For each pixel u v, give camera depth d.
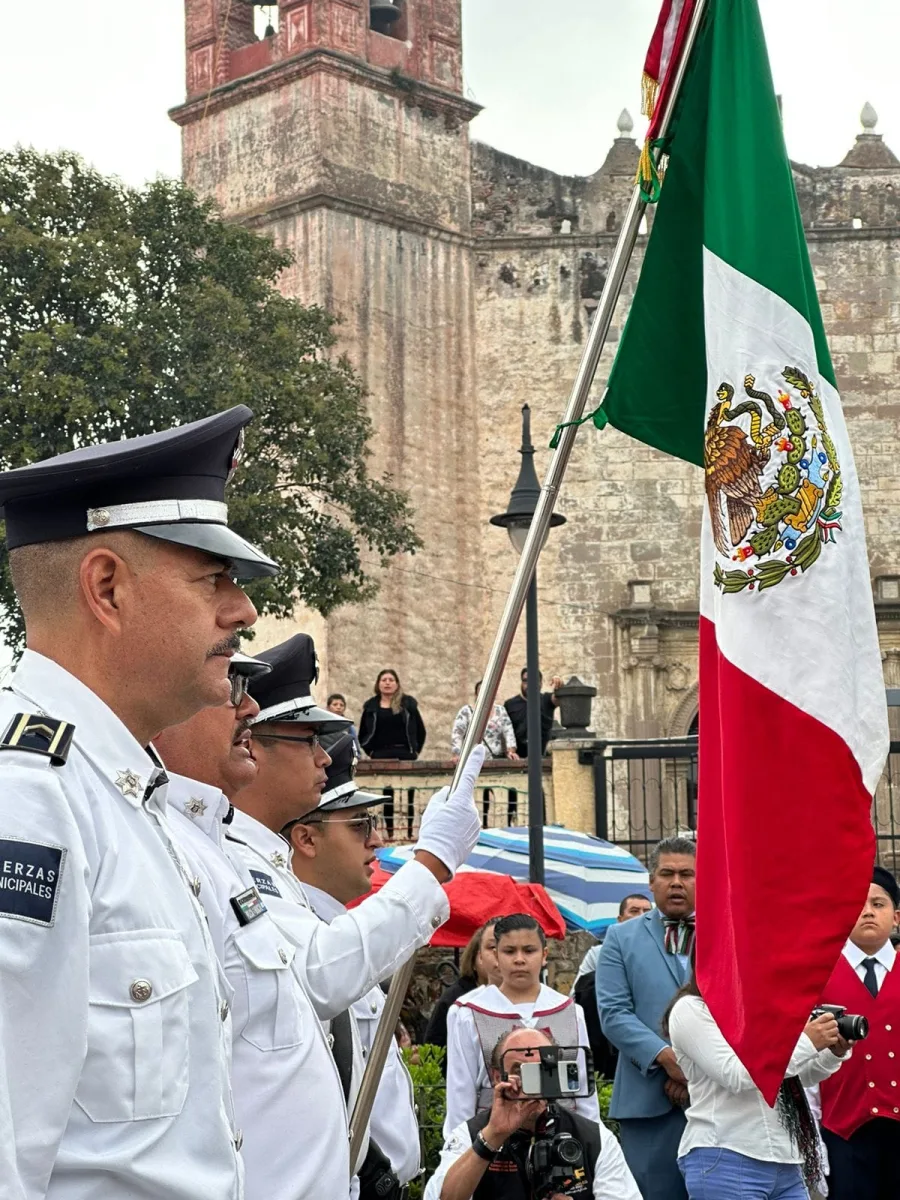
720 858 5.07
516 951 6.54
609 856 13.99
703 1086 6.33
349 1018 4.73
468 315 34.59
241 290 25.52
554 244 34.69
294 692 4.83
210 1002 2.75
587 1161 5.50
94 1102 2.56
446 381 34.03
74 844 2.51
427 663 32.62
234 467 2.99
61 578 2.80
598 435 34.34
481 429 34.44
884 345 34.62
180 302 24.38
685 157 5.33
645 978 7.48
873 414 34.44
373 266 33.03
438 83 34.56
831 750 4.82
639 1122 7.25
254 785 4.80
